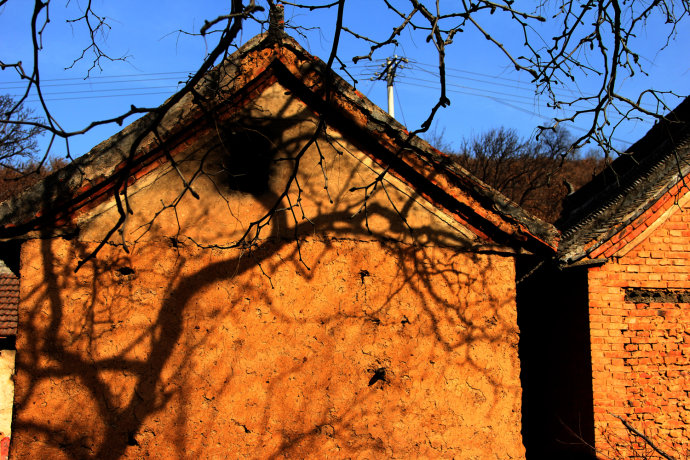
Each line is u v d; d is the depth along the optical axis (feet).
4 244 16.20
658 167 27.99
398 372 17.16
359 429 16.78
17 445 15.29
